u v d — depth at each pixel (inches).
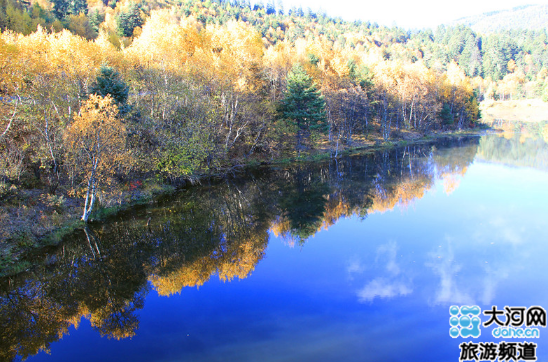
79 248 765.9
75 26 3011.8
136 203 1102.4
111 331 467.2
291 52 3324.3
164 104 1304.1
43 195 872.3
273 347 414.9
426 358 393.4
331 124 2306.8
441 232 815.1
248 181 1528.1
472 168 1633.9
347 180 1503.4
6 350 432.8
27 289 593.3
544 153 1993.1
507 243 733.3
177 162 1268.5
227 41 2433.6
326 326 457.4
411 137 2906.0
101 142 850.8
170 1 6328.7
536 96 5506.9
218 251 762.8
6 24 2346.2
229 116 1801.2
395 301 520.1
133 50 1766.7
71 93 1064.8
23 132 978.7
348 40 6766.7
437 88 3447.3
